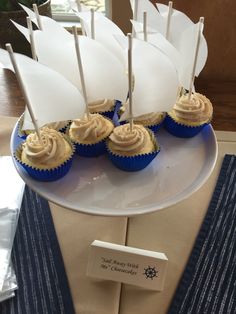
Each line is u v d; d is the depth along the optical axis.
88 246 0.32
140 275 0.28
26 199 0.36
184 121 0.36
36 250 0.32
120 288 0.29
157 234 0.33
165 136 0.38
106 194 0.32
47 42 0.30
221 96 0.49
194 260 0.31
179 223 0.34
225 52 0.50
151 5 0.35
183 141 0.37
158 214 0.34
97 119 0.35
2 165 0.38
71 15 0.60
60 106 0.29
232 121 0.44
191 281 0.29
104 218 0.34
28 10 0.33
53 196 0.32
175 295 0.29
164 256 0.28
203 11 0.47
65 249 0.32
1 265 0.30
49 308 0.28
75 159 0.35
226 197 0.35
